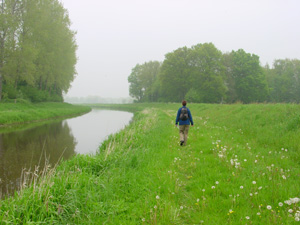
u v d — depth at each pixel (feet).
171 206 10.48
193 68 160.86
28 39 88.43
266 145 23.43
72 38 138.51
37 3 93.71
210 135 30.25
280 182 12.55
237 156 19.02
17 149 29.60
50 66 116.67
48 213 10.00
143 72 241.14
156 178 14.70
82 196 11.76
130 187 13.53
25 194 11.19
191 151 22.70
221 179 14.16
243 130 32.83
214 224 9.36
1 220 8.77
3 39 79.56
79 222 9.95
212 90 147.13
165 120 53.93
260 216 9.48
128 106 234.38
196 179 14.78
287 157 17.88
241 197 11.37
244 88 152.76
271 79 185.98
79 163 18.11
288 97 180.34
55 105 119.44
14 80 88.53
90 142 36.11
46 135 42.24
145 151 21.59
